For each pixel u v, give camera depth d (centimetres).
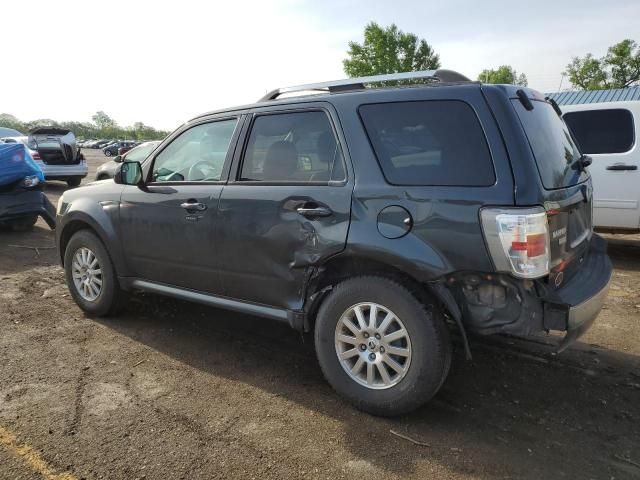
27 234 875
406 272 294
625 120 680
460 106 294
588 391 347
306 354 405
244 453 277
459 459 273
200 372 372
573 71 4769
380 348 307
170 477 258
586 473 263
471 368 378
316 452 279
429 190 290
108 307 466
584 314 284
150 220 415
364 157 315
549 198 280
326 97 340
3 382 352
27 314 486
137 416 312
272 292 353
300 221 330
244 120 378
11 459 270
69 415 312
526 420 312
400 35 3438
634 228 678
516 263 268
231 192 368
